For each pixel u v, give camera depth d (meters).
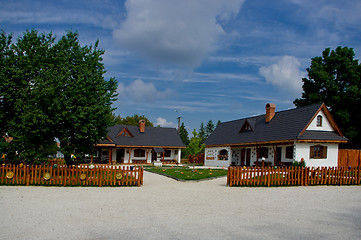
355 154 29.22
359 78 40.62
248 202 11.89
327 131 29.97
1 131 21.00
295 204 11.52
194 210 10.23
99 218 8.88
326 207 10.95
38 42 20.98
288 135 28.94
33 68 19.81
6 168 16.12
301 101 44.41
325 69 43.34
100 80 20.50
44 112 18.03
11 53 19.94
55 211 9.70
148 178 21.42
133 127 53.28
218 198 12.82
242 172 17.19
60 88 18.52
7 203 10.88
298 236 7.32
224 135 42.47
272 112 34.97
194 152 27.41
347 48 42.75
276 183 17.42
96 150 47.69
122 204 11.13
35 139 19.45
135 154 49.84
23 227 7.78
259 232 7.62
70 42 22.03
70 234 7.25
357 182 18.67
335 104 41.12
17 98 19.53
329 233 7.61
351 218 9.25
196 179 19.81
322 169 18.12
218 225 8.27
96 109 19.83
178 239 6.97
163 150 49.97
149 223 8.38
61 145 22.06
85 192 14.02
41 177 16.28
